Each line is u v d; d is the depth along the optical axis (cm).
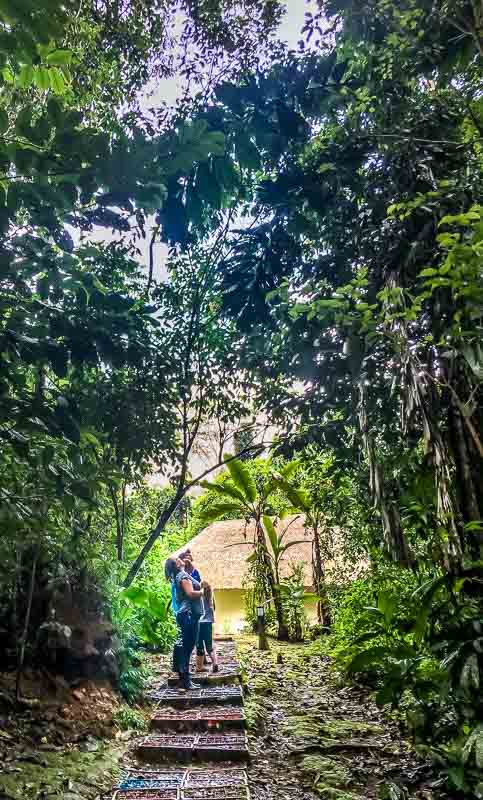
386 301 378
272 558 1330
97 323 278
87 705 502
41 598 523
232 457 650
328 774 427
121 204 171
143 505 910
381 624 521
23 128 151
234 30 589
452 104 446
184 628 645
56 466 248
